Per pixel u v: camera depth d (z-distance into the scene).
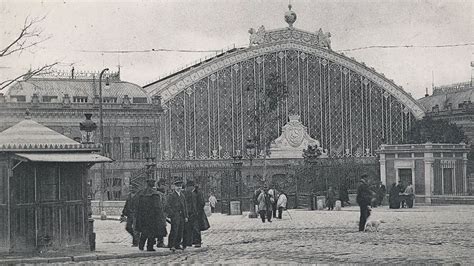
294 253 21.58
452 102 98.88
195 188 24.14
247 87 89.88
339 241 25.56
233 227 35.34
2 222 19.66
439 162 69.31
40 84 77.56
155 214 22.05
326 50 95.12
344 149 96.19
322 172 73.75
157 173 79.38
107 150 78.88
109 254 20.72
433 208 54.44
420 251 21.70
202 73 86.94
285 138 91.06
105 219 47.50
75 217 21.45
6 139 20.25
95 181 75.81
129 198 24.58
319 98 94.88
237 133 89.19
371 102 98.25
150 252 21.64
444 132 88.62
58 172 20.88
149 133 81.75
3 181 19.59
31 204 20.02
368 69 97.81
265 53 91.06
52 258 19.17
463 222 35.81
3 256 19.47
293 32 93.06
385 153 71.81
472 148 81.81
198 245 23.89
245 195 71.94
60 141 20.91
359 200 29.95
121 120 80.06
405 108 99.56
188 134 85.94
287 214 48.12
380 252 21.45
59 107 75.06
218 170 85.44
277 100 86.00
